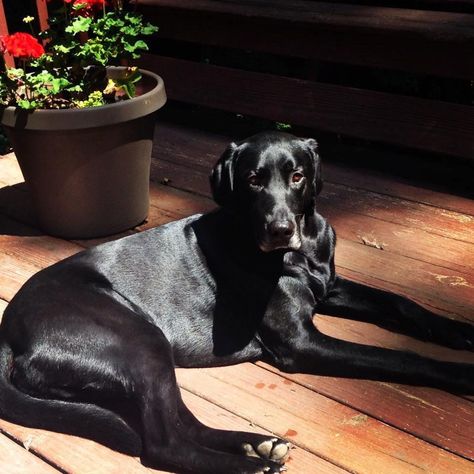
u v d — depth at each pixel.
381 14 2.58
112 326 1.69
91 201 2.27
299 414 1.72
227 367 1.86
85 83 2.31
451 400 1.73
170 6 2.92
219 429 1.67
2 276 2.17
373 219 2.40
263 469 1.57
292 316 1.82
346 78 3.11
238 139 2.95
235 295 1.86
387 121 2.64
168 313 1.83
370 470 1.59
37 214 2.35
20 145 2.21
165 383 1.63
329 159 2.77
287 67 3.29
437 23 2.47
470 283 2.10
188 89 3.01
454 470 1.59
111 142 2.19
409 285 2.10
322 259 1.92
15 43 2.15
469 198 2.50
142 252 1.87
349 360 1.78
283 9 2.73
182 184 2.61
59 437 1.68
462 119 2.51
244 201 1.84
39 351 1.67
